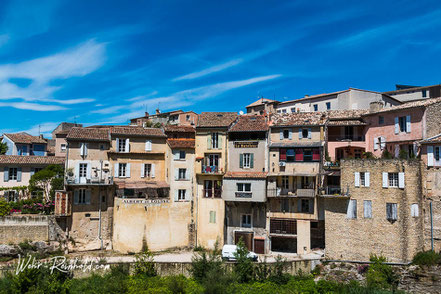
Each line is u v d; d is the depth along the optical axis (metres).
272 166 49.16
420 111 43.84
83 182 49.53
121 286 38.75
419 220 40.59
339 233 43.84
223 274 41.16
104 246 50.50
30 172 54.56
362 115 50.97
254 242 48.47
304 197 46.81
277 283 41.31
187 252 49.09
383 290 38.50
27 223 47.66
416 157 42.66
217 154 51.00
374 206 42.25
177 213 50.31
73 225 49.38
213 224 50.00
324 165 47.31
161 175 54.59
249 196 47.81
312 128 48.81
